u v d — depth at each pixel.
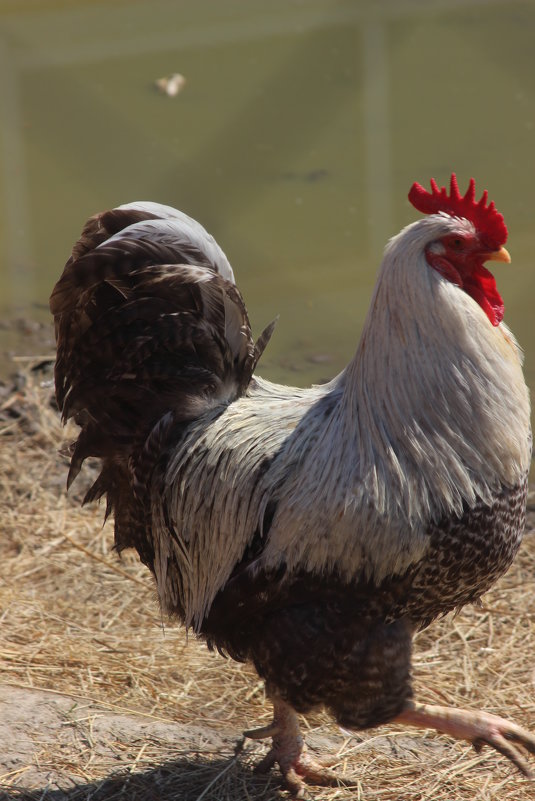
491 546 5.52
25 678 7.25
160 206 6.47
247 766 6.54
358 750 6.70
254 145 15.86
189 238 6.27
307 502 5.48
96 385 6.33
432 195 5.74
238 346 6.15
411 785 6.38
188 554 6.10
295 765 6.40
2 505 9.52
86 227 6.41
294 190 14.50
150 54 19.47
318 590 5.49
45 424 10.65
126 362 6.16
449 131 15.96
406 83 17.77
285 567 5.53
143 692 7.24
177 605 6.50
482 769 6.54
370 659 5.57
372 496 5.36
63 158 15.65
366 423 5.52
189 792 6.25
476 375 5.45
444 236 5.49
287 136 16.09
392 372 5.48
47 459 10.20
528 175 14.42
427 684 7.41
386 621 5.58
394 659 5.62
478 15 20.66
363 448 5.49
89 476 10.02
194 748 6.60
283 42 19.78
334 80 18.02
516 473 5.54
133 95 17.77
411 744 6.79
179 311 6.09
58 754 6.41
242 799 6.25
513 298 12.05
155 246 6.18
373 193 14.24
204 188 14.55
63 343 6.43
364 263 12.88
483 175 14.45
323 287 12.47
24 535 9.13
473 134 15.81
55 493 9.76
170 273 6.02
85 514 9.50
